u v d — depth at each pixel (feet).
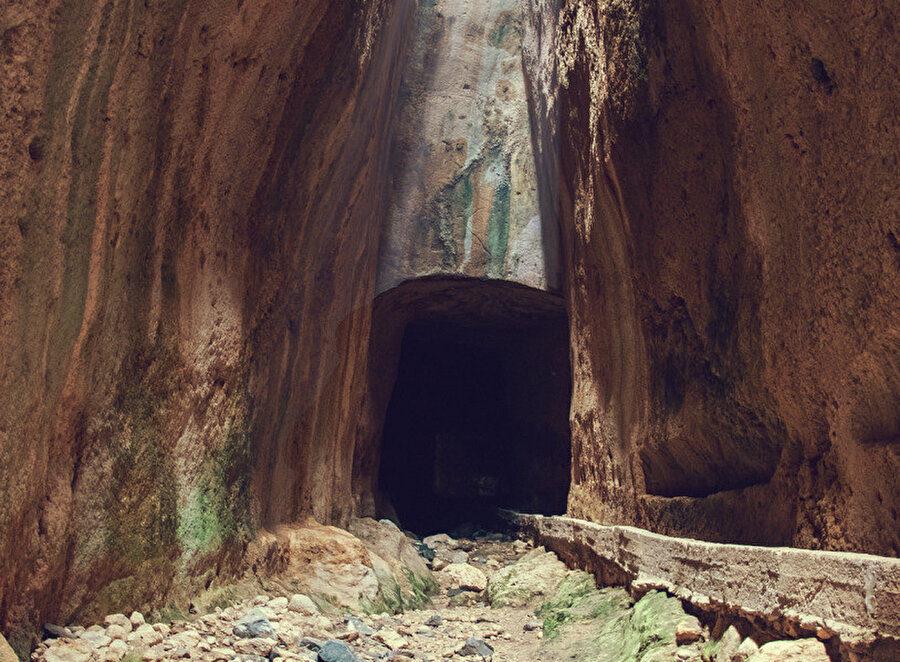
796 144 10.57
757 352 12.03
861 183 9.05
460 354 40.65
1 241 7.47
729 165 12.78
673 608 11.75
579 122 22.35
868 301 9.02
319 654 11.64
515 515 30.55
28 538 8.64
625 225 18.08
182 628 11.38
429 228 28.68
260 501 15.79
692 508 14.74
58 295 8.61
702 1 12.35
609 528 16.87
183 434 12.35
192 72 11.28
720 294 13.48
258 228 14.97
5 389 7.73
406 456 39.58
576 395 24.75
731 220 12.87
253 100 13.42
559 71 25.13
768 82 11.09
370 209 21.99
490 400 40.11
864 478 9.25
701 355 14.39
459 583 22.04
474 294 30.94
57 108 8.11
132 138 10.03
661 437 16.35
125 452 10.73
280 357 16.29
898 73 8.23
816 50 9.80
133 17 9.38
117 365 10.47
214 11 11.22
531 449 36.11
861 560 7.22
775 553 8.83
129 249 10.62
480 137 29.91
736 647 9.39
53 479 9.20
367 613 16.29
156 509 11.45
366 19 18.12
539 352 35.32
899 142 8.30
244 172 14.01
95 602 10.06
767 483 12.10
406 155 29.01
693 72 13.56
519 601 19.31
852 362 9.45
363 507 28.81
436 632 15.84
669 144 14.94
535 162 29.35
